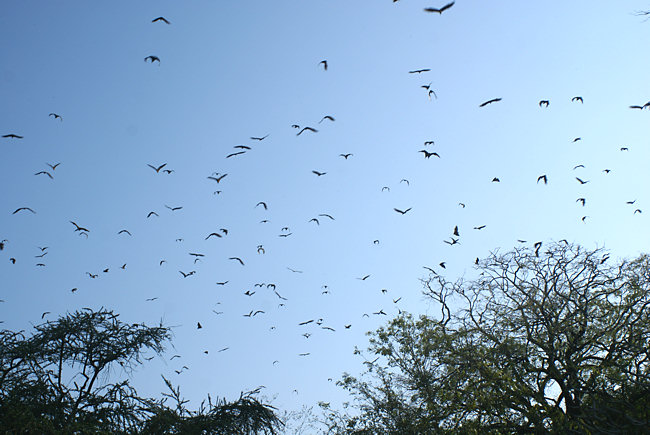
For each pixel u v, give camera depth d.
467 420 24.72
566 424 21.55
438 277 27.11
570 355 24.28
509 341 24.83
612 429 21.36
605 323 25.02
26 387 23.31
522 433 23.72
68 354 24.78
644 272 25.42
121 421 23.89
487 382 23.89
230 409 25.78
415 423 28.23
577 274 26.19
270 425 25.94
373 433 30.80
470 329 25.69
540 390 23.31
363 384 32.94
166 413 24.73
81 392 24.80
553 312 24.95
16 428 20.61
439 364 26.59
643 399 22.58
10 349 24.05
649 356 23.05
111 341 25.64
